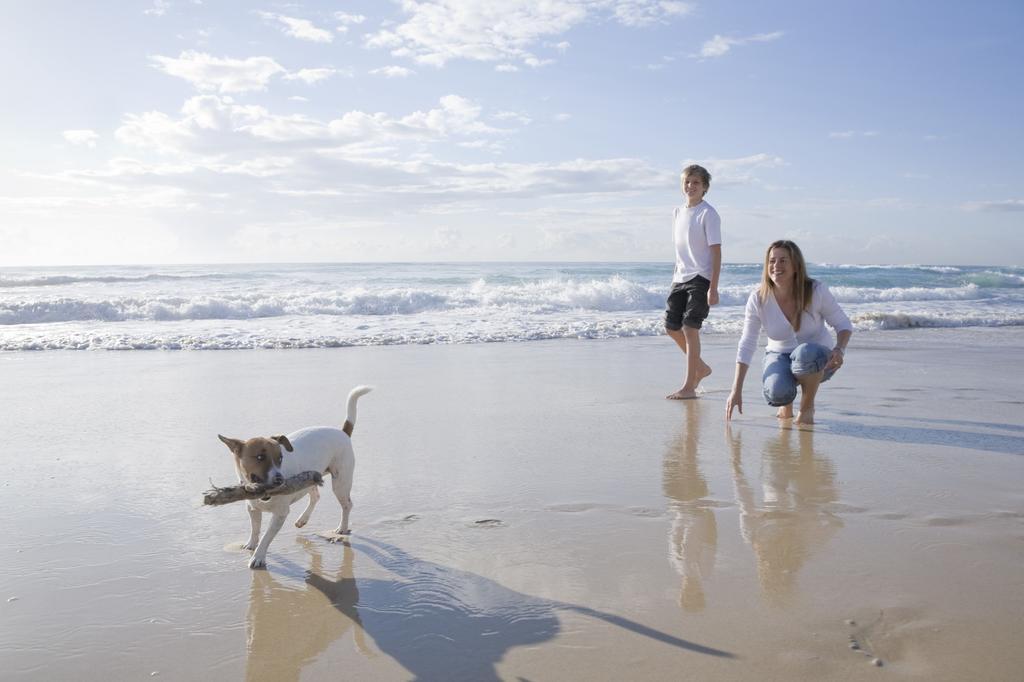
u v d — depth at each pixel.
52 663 2.62
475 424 6.51
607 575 3.33
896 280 32.34
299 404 7.33
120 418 6.68
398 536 3.86
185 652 2.70
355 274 35.88
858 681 2.43
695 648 2.67
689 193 7.48
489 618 2.94
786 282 6.29
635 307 19.67
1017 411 6.98
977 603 3.00
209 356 11.02
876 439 5.92
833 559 3.48
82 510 4.27
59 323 15.57
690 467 5.14
